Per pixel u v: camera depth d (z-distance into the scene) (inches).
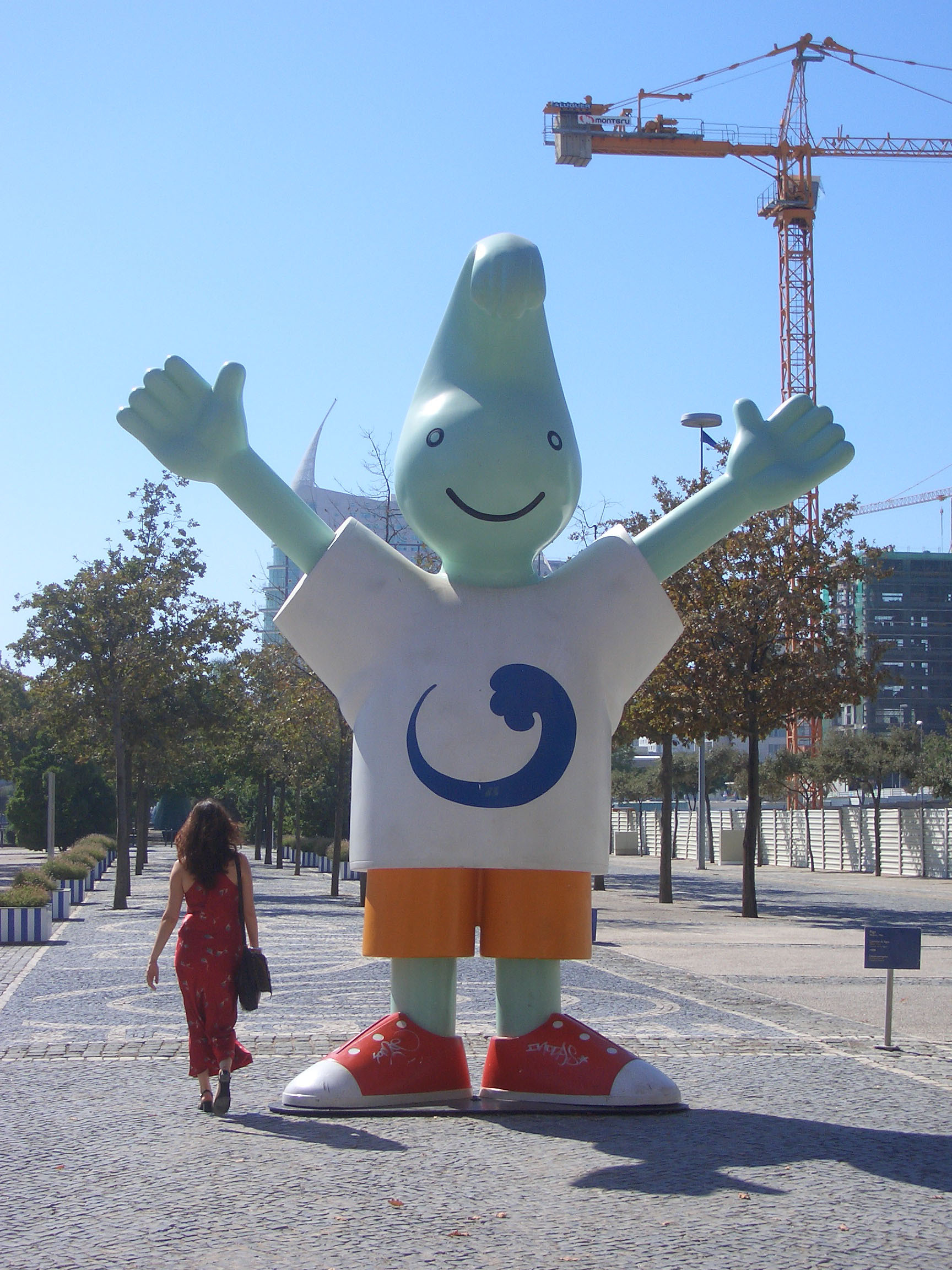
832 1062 367.2
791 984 557.3
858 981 571.2
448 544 313.6
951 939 800.9
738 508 319.9
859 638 979.9
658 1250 196.2
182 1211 214.8
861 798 2118.6
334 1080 288.4
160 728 1091.9
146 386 313.9
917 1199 224.7
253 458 319.3
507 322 307.9
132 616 1002.7
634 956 669.9
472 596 308.7
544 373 316.2
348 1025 425.7
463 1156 250.7
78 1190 227.1
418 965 301.3
